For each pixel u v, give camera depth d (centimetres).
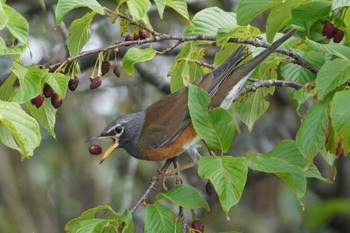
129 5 913
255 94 1047
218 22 1024
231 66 1009
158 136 1066
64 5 877
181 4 968
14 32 827
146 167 1905
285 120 1914
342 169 1861
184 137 1068
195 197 877
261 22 1783
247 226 2008
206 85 1005
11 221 1859
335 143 872
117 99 1881
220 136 835
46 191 1931
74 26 951
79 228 842
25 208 1912
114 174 1905
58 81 842
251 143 1891
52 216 1923
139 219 1762
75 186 1906
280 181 2044
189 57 1007
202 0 1688
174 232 863
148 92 1866
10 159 1931
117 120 1080
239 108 1057
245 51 1039
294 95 916
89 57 1485
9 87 934
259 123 1919
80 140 1894
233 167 791
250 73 1007
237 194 777
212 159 800
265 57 981
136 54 918
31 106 944
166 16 1733
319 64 984
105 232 870
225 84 1009
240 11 921
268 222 2023
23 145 783
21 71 841
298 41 1018
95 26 1614
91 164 1897
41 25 1631
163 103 1084
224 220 1997
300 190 851
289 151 880
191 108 836
